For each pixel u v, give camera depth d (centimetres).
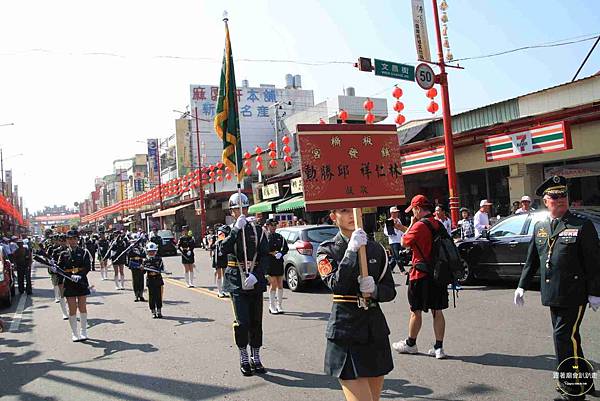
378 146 378
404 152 1769
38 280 2014
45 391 555
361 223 355
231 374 572
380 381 347
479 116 1678
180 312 1008
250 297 585
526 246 963
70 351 729
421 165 1653
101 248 1812
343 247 353
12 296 1408
